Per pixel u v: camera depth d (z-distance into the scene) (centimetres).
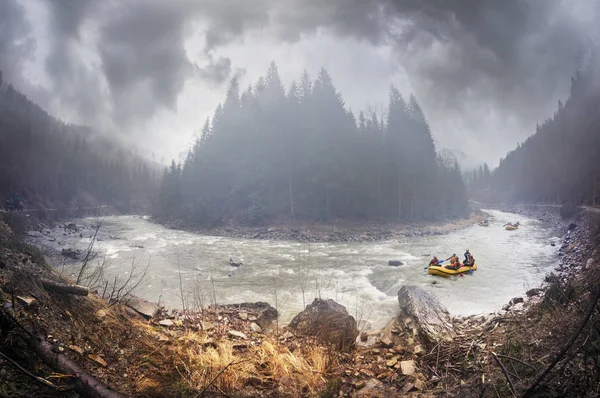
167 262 1750
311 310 735
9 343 312
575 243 2048
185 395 354
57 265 1400
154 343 480
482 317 769
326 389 431
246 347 559
